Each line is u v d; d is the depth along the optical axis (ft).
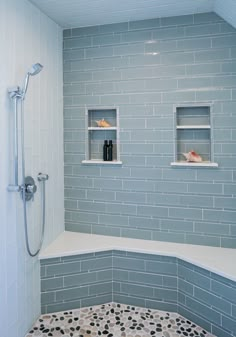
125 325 6.25
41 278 6.63
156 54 7.29
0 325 5.05
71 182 8.09
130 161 7.63
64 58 7.90
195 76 7.05
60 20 7.31
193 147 7.39
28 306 6.09
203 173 7.14
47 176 6.70
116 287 7.16
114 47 7.56
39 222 6.68
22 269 5.84
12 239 5.44
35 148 6.46
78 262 6.88
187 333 6.00
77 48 7.81
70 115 7.97
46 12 6.81
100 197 7.92
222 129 6.93
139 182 7.61
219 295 5.88
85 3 6.40
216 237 7.14
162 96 7.29
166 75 7.24
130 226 7.74
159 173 7.45
